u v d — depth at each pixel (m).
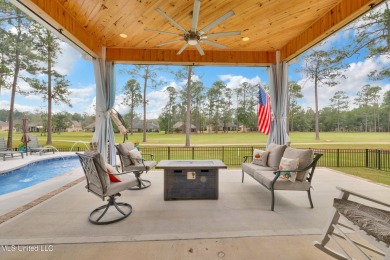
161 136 28.27
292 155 3.27
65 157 8.20
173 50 5.15
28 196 3.34
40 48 11.88
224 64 5.38
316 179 4.48
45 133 25.20
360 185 4.02
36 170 6.70
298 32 4.33
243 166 4.23
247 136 27.52
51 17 3.03
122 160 3.94
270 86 5.45
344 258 1.76
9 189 4.86
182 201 3.19
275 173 2.90
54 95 13.62
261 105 6.98
